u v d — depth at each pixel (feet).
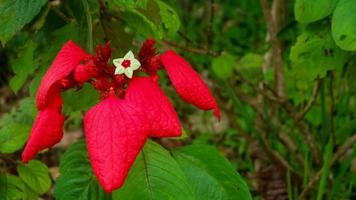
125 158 1.33
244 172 3.41
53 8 1.92
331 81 2.60
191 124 3.68
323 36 2.09
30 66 2.12
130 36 1.93
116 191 1.64
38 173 2.09
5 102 4.38
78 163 1.76
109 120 1.36
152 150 1.67
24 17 1.67
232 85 3.11
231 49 4.35
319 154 2.84
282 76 2.89
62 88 1.51
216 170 1.75
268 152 2.93
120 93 1.50
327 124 2.77
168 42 2.60
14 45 4.04
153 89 1.43
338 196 2.87
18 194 2.07
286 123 3.41
